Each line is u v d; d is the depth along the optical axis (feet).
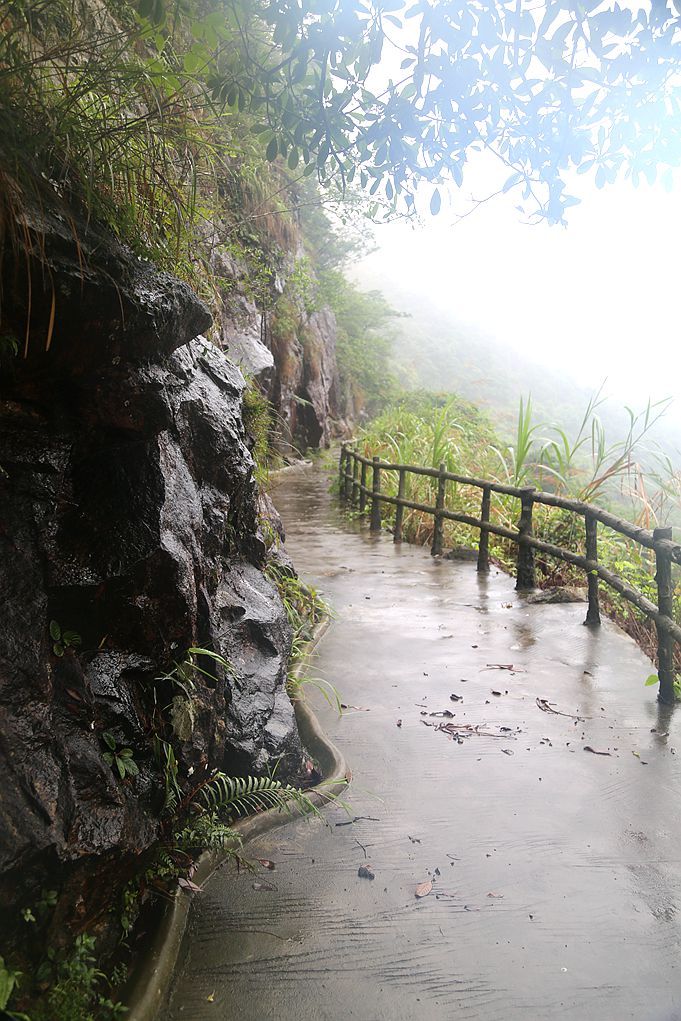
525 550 23.21
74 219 6.79
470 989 7.13
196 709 8.70
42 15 7.55
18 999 5.79
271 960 7.46
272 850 9.39
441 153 7.81
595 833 9.80
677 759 11.89
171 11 7.41
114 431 7.50
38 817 5.88
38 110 6.95
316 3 7.07
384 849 9.42
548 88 7.20
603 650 17.28
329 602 21.39
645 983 7.23
